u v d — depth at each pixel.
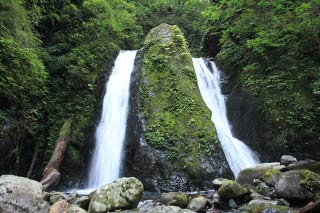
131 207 5.49
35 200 4.73
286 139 10.22
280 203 5.36
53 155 9.68
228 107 12.94
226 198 5.98
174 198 5.92
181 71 11.27
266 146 10.64
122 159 10.05
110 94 12.38
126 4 17.72
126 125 10.75
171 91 10.59
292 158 7.08
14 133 9.12
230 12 9.82
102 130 11.49
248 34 12.97
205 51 17.73
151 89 10.82
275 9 9.23
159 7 24.88
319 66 10.95
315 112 10.22
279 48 12.09
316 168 6.16
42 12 14.39
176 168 8.76
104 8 15.69
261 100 11.37
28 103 10.30
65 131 10.38
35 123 10.50
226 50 14.34
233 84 13.33
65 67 12.62
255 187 6.45
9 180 4.69
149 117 10.01
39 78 10.41
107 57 13.86
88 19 15.73
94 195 5.62
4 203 4.39
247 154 10.96
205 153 9.06
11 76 9.12
